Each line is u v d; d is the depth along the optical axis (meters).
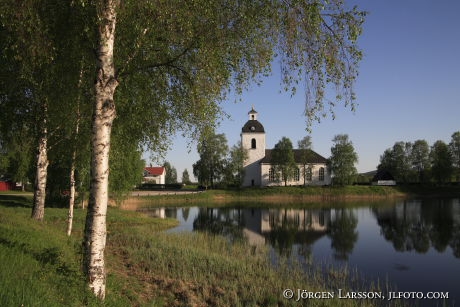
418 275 16.81
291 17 7.80
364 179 110.00
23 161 27.38
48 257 9.07
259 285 12.40
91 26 8.53
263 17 8.56
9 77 12.09
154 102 11.31
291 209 53.16
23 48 8.56
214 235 26.11
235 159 84.00
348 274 16.27
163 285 11.67
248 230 31.38
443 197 75.50
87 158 15.09
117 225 28.55
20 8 7.44
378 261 19.64
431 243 25.38
